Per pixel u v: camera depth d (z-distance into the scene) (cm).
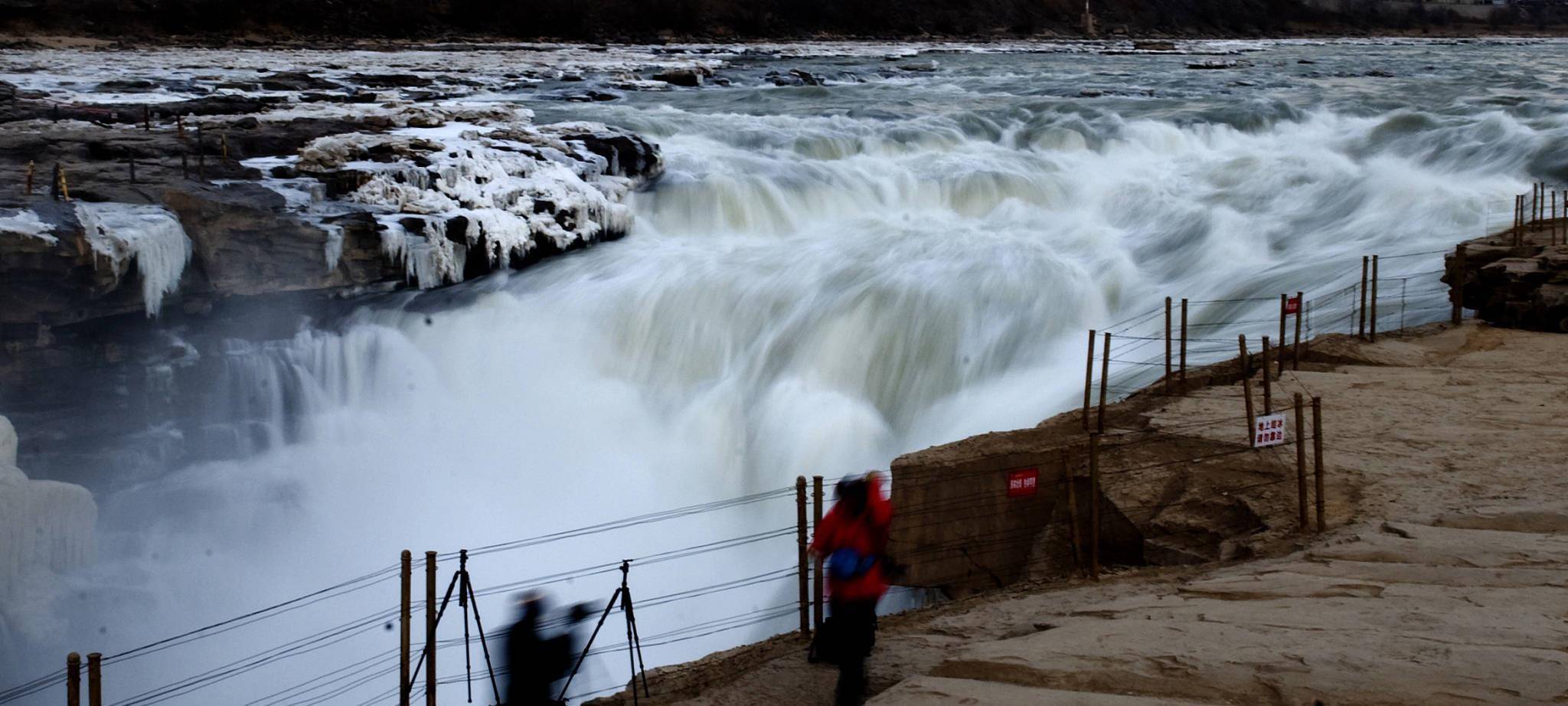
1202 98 3956
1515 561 722
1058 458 963
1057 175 2692
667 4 9156
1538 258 1513
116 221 1546
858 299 1875
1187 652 576
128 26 7238
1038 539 948
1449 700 496
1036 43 9575
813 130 3123
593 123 2828
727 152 2836
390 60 6188
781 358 1834
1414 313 1612
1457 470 930
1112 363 1623
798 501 777
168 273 1585
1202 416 1087
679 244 2250
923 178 2631
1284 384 1205
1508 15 13300
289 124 2523
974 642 689
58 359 1477
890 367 1811
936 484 957
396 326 1831
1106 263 2097
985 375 1742
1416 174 2534
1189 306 1891
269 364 1692
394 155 2106
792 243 2244
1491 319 1481
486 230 1969
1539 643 561
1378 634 584
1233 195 2528
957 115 3369
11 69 4553
